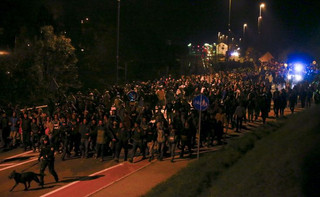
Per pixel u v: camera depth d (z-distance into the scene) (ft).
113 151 55.83
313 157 22.20
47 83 115.85
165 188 34.83
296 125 31.76
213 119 59.36
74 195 39.68
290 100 80.84
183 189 32.04
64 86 122.62
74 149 58.54
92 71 176.76
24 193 41.06
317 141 24.04
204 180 32.73
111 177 45.91
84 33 183.21
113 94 93.15
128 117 59.36
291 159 23.56
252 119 77.87
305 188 19.98
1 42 149.28
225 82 117.50
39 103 111.86
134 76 210.38
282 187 21.27
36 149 63.87
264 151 30.40
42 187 42.83
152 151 52.85
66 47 123.95
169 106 72.84
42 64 118.52
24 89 113.29
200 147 59.62
